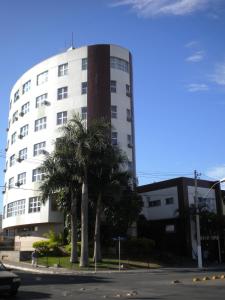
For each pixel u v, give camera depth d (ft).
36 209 169.99
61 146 129.18
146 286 71.10
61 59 183.73
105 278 91.35
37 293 59.77
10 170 198.08
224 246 178.40
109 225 150.51
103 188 132.46
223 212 190.80
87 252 126.93
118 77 179.52
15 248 181.57
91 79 175.94
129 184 151.02
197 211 143.33
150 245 159.02
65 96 178.40
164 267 134.82
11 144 203.00
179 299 51.78
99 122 132.46
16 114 203.31
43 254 148.46
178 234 177.17
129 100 181.37
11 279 54.44
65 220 154.40
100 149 128.36
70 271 116.37
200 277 93.71
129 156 173.68
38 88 188.34
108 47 180.75
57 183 129.08
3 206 202.28
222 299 51.75
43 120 181.57
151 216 192.75
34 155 179.73
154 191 193.36
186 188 181.57
